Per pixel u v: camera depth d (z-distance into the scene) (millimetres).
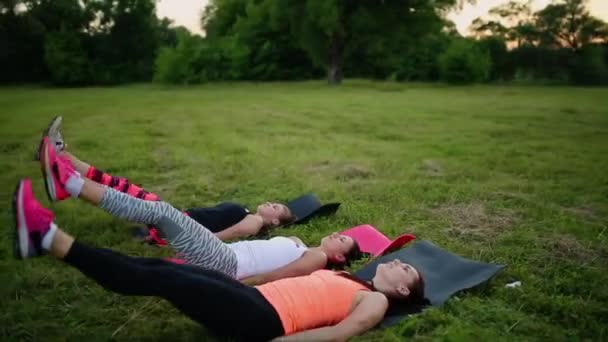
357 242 4418
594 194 6605
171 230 3396
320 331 2832
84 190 3332
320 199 6301
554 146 10164
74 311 3408
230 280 2900
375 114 16375
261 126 13359
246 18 47781
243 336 2760
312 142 10656
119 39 45531
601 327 3250
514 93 28688
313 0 33188
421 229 5242
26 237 2602
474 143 10562
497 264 3971
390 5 35000
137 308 3467
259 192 6625
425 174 7750
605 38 45062
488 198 6355
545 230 5168
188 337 3072
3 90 35938
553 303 3518
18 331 3111
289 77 45719
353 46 37688
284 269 3590
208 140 10742
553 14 45500
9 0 41656
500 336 3109
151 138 10977
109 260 2688
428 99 23391
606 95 26516
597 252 4609
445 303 3434
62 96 26969
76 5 44594
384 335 3057
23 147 9812
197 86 38781
